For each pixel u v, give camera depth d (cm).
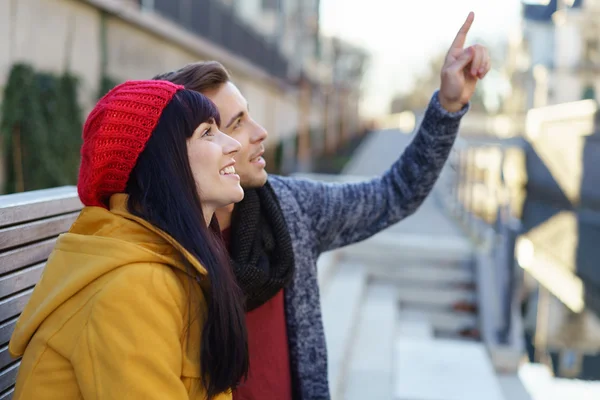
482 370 389
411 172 157
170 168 96
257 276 130
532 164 1194
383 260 552
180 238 95
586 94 1414
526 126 1223
